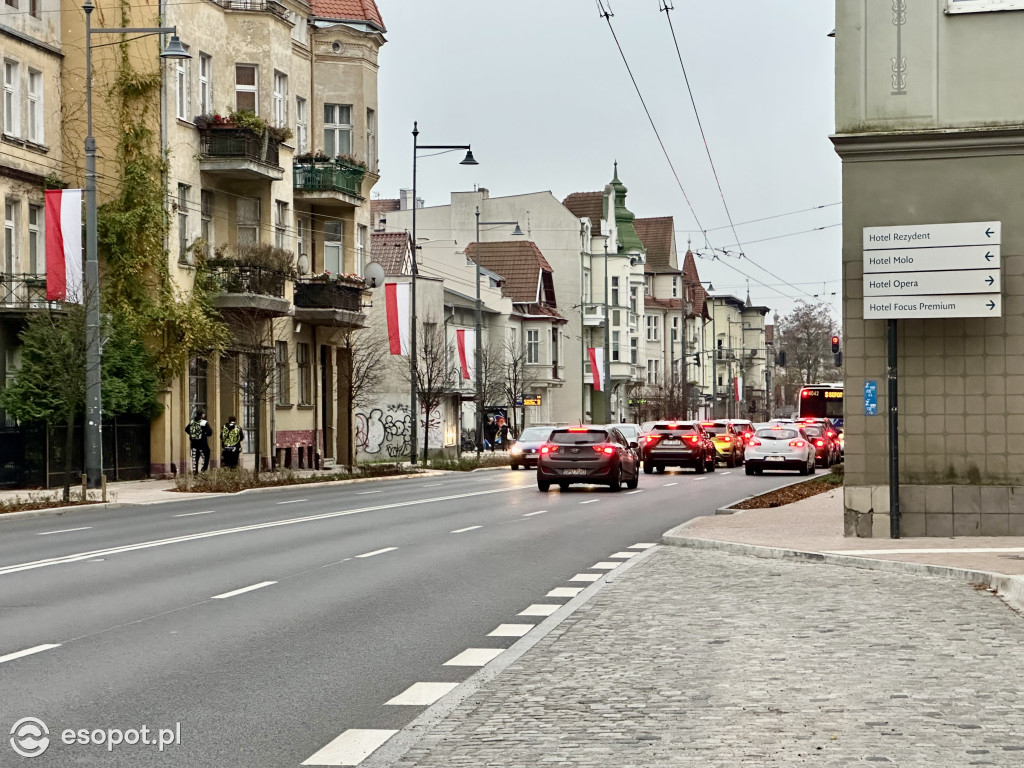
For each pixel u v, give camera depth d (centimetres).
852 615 1423
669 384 12700
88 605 1554
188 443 4944
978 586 1670
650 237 14688
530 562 2047
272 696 1033
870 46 2242
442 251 9900
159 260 4806
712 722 902
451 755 822
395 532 2592
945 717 909
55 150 4709
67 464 3434
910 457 2244
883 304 2200
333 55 6128
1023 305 2203
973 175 2208
